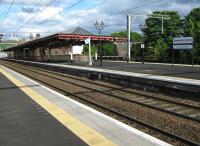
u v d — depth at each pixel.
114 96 19.61
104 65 50.56
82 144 8.56
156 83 21.47
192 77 25.59
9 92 20.50
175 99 18.44
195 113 14.27
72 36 59.69
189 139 9.81
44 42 77.00
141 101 18.05
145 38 82.25
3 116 12.60
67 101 15.73
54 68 49.84
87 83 28.52
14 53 167.00
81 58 69.31
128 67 42.75
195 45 61.06
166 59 57.75
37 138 9.23
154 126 11.14
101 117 11.79
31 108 14.16
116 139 8.96
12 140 9.12
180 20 79.31
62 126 10.58
